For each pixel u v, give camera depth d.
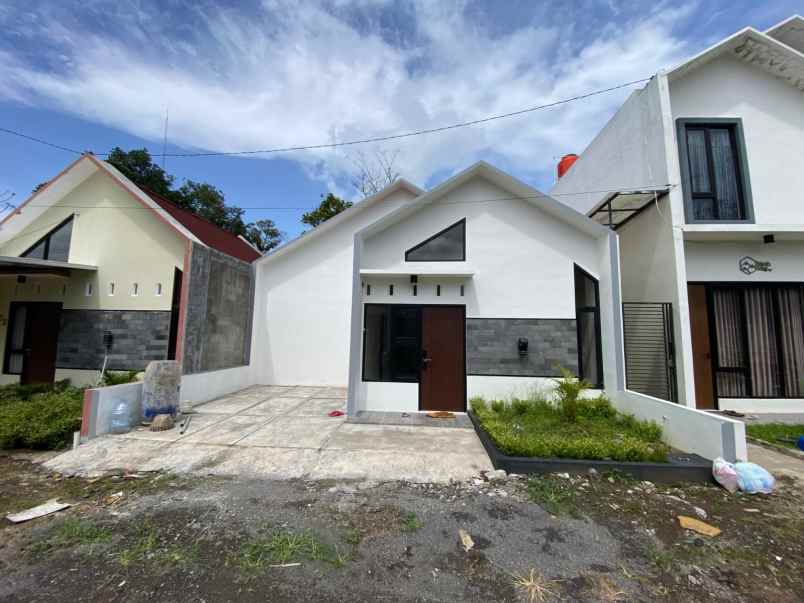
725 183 7.23
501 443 4.44
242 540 2.84
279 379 10.12
